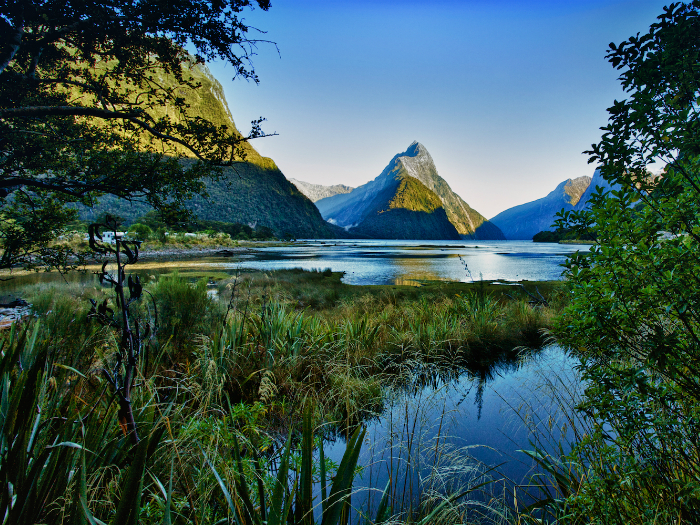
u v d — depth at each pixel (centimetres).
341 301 993
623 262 125
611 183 133
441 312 721
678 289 115
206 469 164
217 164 523
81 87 508
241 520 129
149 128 487
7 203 505
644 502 141
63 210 550
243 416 245
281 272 2169
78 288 886
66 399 158
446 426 299
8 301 771
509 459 252
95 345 302
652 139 123
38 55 480
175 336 399
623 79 131
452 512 177
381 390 361
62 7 418
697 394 125
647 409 143
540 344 541
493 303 830
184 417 214
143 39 466
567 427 280
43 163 490
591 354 159
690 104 122
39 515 103
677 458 141
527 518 185
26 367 182
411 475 212
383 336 566
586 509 151
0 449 112
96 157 480
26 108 373
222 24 441
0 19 370
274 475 198
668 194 124
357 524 184
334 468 227
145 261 3444
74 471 120
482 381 418
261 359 398
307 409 134
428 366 420
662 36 121
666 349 121
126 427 137
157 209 523
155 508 143
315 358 425
